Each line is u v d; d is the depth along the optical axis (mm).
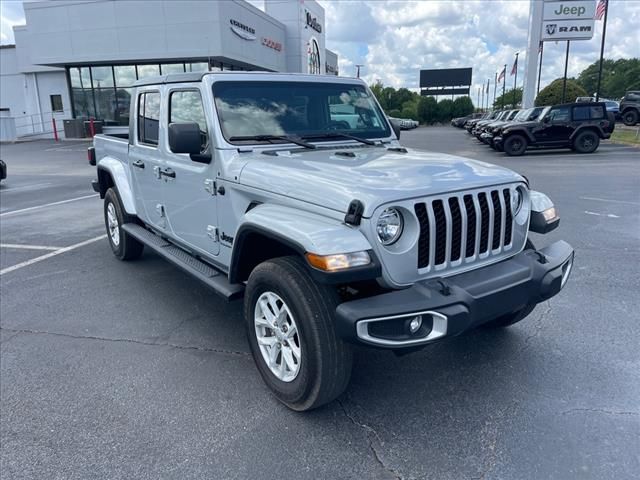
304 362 2791
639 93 31672
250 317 3213
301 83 4094
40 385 3396
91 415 3051
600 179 11781
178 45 25375
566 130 18078
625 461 2568
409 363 3594
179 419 2998
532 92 32125
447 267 2826
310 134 3969
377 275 2537
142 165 4922
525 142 18188
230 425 2934
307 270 2791
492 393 3199
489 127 21719
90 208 9641
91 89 28234
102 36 26000
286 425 2922
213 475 2541
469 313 2611
